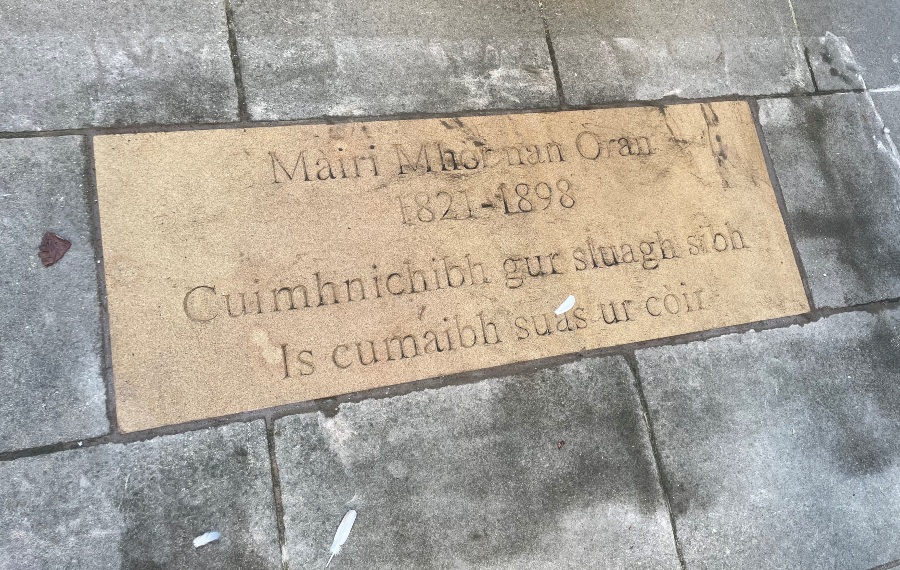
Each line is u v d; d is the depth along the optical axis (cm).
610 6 97
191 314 74
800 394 91
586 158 90
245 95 81
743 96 100
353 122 83
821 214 98
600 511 80
